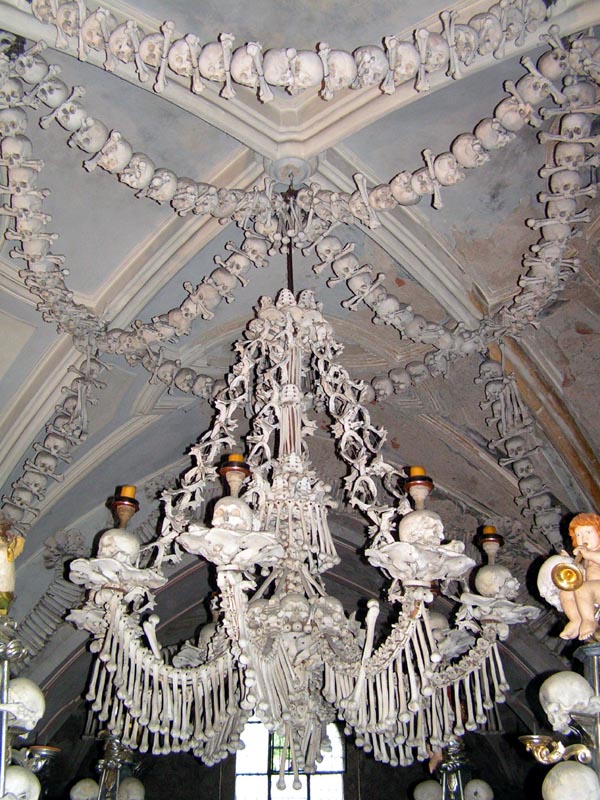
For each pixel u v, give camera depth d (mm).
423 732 3549
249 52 3496
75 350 5297
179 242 5055
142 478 6887
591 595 2773
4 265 4898
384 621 8922
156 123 4547
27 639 6727
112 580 3244
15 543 2826
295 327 3961
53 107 3873
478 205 4973
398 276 5449
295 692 3457
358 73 3590
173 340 5348
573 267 4762
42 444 5426
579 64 3775
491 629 3477
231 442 3840
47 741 8164
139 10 3973
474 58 3783
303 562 3730
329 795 11242
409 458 6801
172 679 3410
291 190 4730
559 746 2770
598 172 4461
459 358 5715
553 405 5508
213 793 11242
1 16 3584
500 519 6602
